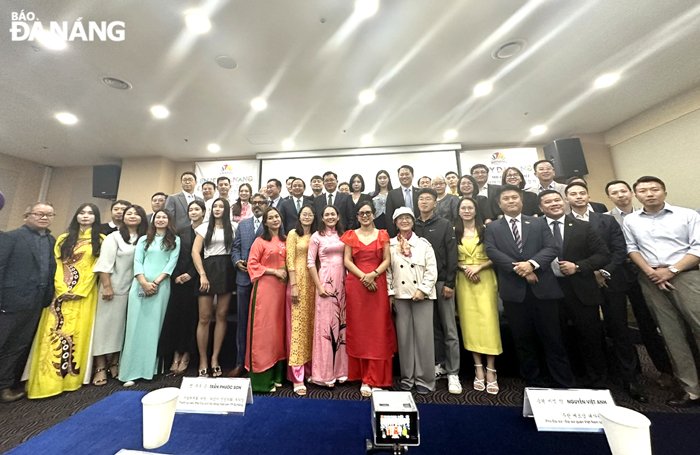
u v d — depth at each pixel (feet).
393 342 6.40
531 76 10.86
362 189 11.12
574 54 9.70
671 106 12.84
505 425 3.56
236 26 7.98
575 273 6.02
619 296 6.14
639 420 2.26
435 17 7.93
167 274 7.47
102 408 3.64
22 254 6.61
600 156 15.98
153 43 8.55
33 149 16.61
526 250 6.07
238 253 7.59
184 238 8.25
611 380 6.34
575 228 6.23
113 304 7.29
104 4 7.22
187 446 2.98
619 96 12.51
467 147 17.72
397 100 12.20
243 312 7.32
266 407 3.79
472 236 6.93
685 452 3.33
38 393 6.31
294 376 6.30
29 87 10.69
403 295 6.29
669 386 6.01
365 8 7.52
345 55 9.30
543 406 3.34
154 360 7.19
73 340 6.82
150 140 15.65
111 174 17.48
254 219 8.80
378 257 6.53
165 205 9.82
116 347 7.20
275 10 7.50
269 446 3.03
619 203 7.47
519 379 6.70
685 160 12.46
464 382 6.63
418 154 17.57
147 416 2.72
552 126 15.23
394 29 8.29
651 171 13.80
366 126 14.65
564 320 6.86
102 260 7.20
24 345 6.50
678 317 5.68
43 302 6.75
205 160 18.76
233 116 13.23
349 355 6.34
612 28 8.63
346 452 2.96
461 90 11.61
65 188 19.27
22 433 5.08
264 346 6.32
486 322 6.31
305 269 6.98
